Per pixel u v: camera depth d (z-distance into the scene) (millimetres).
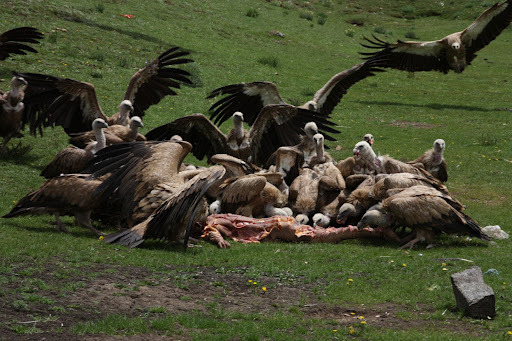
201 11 42656
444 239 12023
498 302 8602
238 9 46344
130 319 7242
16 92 16188
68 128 15109
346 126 25438
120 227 11688
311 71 35531
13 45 17875
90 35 30875
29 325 6836
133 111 16594
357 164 13539
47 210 10656
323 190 12977
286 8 51938
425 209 11094
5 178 14617
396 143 22984
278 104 14719
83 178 10656
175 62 16609
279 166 13906
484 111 29844
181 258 9766
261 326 7445
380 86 34938
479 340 7254
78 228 11164
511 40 50125
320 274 9562
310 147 14109
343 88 17812
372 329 7598
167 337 6965
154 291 8305
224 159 12820
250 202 12062
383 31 50250
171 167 10695
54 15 32031
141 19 36594
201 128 15125
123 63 28156
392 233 11805
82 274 8562
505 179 18234
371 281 9422
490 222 13711
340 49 43000
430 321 7977
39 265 8742
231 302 8250
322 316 8055
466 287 8273
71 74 25000
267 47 39156
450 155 21266
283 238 11719
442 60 25000
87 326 6906
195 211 10039
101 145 12961
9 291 7637
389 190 11758
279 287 8969
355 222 12570
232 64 33281
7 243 9555
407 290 9031
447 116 28516
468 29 24562
